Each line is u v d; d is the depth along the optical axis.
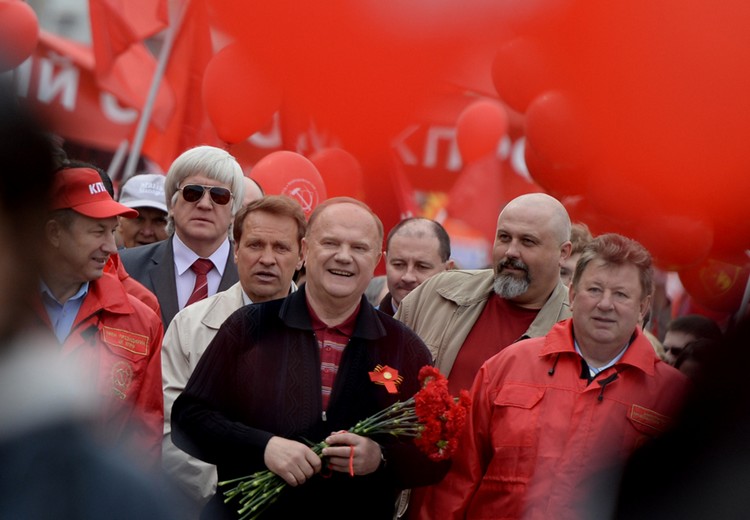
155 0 24.81
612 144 22.48
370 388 12.12
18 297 4.74
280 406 11.99
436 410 11.27
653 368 12.72
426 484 12.12
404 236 18.16
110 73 25.03
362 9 24.00
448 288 15.59
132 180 19.41
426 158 29.42
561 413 12.66
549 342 13.09
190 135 25.44
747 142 21.86
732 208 22.16
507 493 12.64
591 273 12.81
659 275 27.47
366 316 12.39
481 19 24.23
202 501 13.71
